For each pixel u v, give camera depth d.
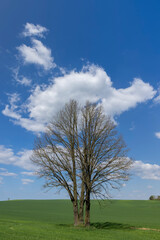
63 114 29.92
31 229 24.23
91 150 28.12
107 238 19.97
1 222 33.62
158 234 24.16
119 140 28.19
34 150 29.12
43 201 93.81
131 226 32.19
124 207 75.88
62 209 68.88
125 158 27.66
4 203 86.25
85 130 28.75
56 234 20.83
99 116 29.48
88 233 22.36
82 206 27.64
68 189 27.58
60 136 29.16
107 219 47.00
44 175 27.95
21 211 62.31
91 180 27.44
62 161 28.53
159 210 69.06
